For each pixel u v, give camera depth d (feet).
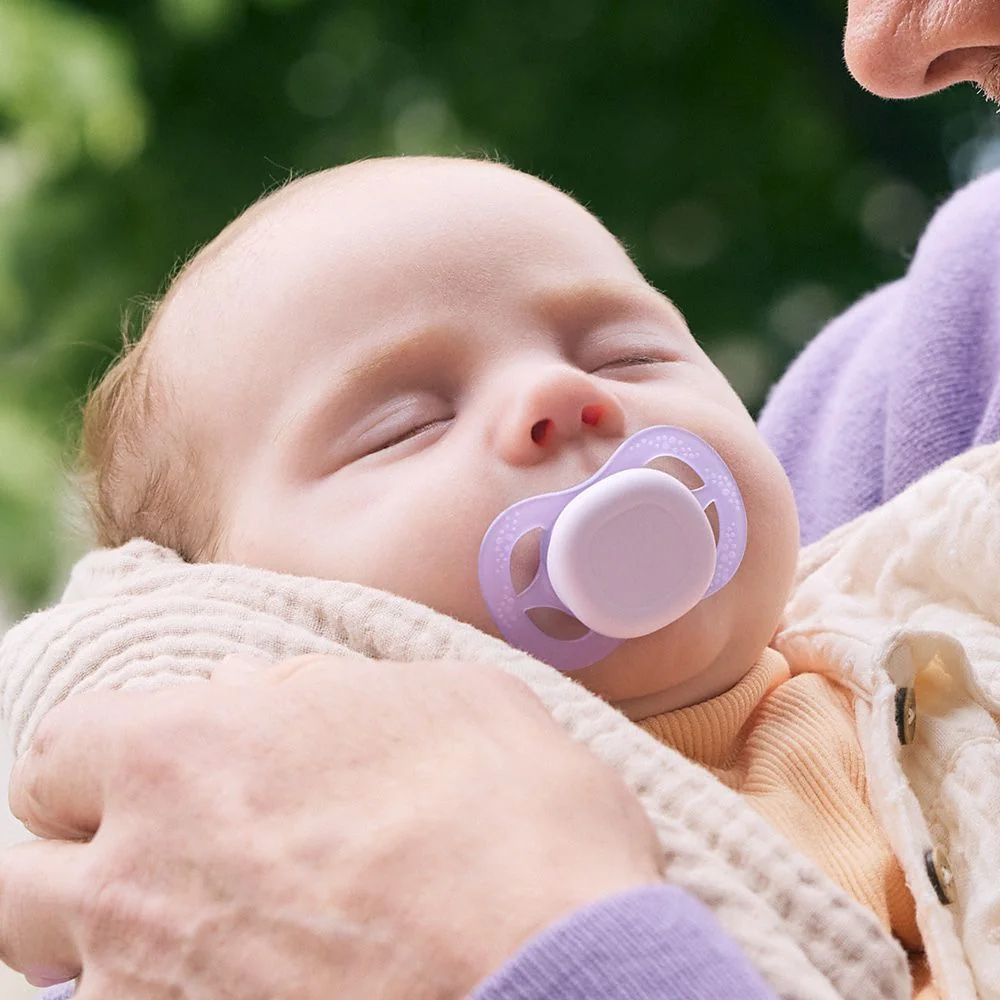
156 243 11.98
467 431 3.43
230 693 2.76
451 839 2.38
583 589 3.19
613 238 4.10
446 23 13.37
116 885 2.60
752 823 2.81
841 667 3.69
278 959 2.41
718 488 3.46
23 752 3.34
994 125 13.17
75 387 11.09
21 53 10.51
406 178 3.92
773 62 13.52
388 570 3.35
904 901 3.31
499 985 2.16
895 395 5.17
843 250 13.34
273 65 13.01
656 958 2.18
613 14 13.43
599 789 2.51
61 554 9.88
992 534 3.67
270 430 3.65
